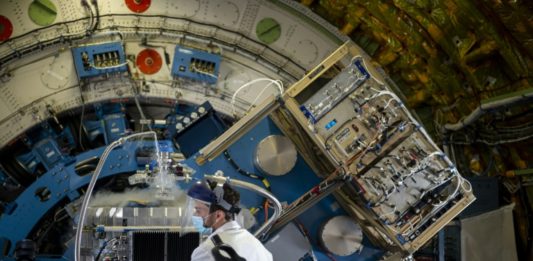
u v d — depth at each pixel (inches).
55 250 305.4
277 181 280.4
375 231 286.4
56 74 313.6
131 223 249.6
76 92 313.6
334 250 275.0
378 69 358.6
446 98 345.4
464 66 324.8
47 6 315.0
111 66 312.8
